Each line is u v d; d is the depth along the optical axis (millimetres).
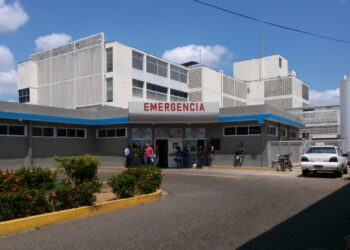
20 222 8055
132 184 11773
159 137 29141
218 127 28578
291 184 16078
